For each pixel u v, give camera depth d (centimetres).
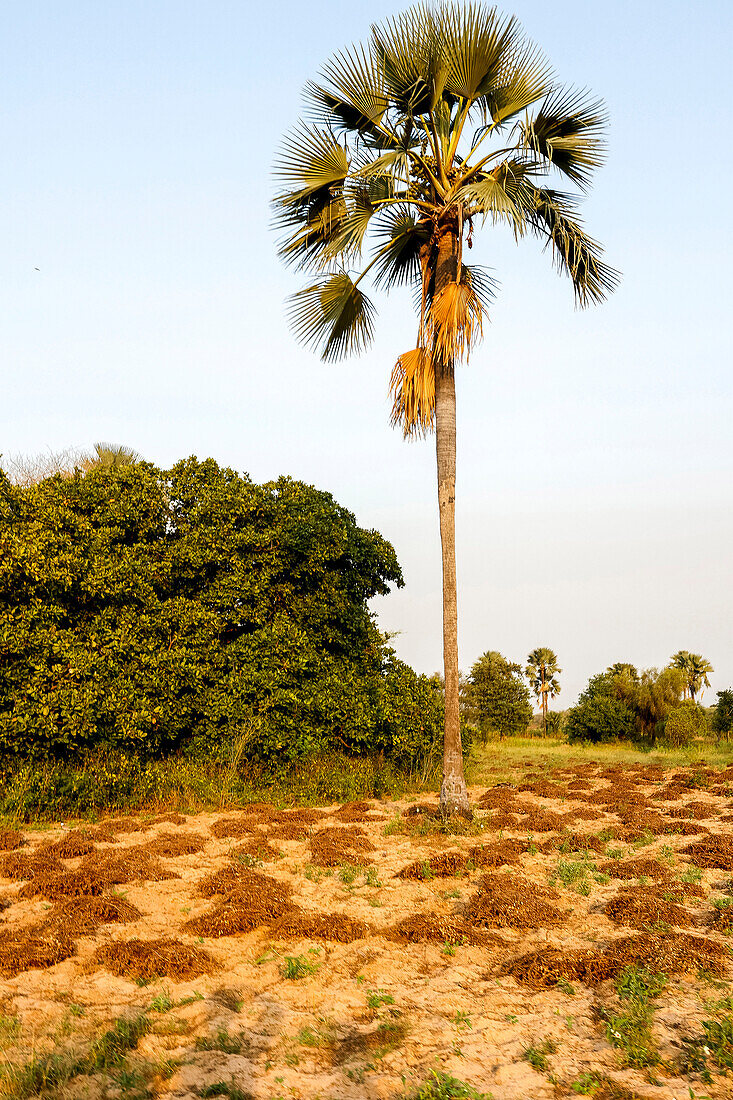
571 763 2009
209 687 1325
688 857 834
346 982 507
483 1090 363
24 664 1127
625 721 2758
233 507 1399
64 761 1164
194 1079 378
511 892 677
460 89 983
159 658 1249
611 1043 404
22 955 540
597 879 747
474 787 1496
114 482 1376
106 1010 463
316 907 670
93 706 1148
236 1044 415
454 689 1016
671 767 1873
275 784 1296
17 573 1139
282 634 1353
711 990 464
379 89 980
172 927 623
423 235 1092
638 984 467
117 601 1277
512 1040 416
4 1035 420
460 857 805
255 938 596
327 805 1258
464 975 515
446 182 1024
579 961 507
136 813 1150
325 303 1091
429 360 1024
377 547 1561
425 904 679
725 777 1569
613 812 1156
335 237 1034
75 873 743
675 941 539
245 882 715
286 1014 459
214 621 1334
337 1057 405
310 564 1429
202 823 1077
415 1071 384
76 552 1238
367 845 903
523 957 529
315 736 1358
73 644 1184
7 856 829
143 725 1201
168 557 1339
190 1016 455
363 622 1523
